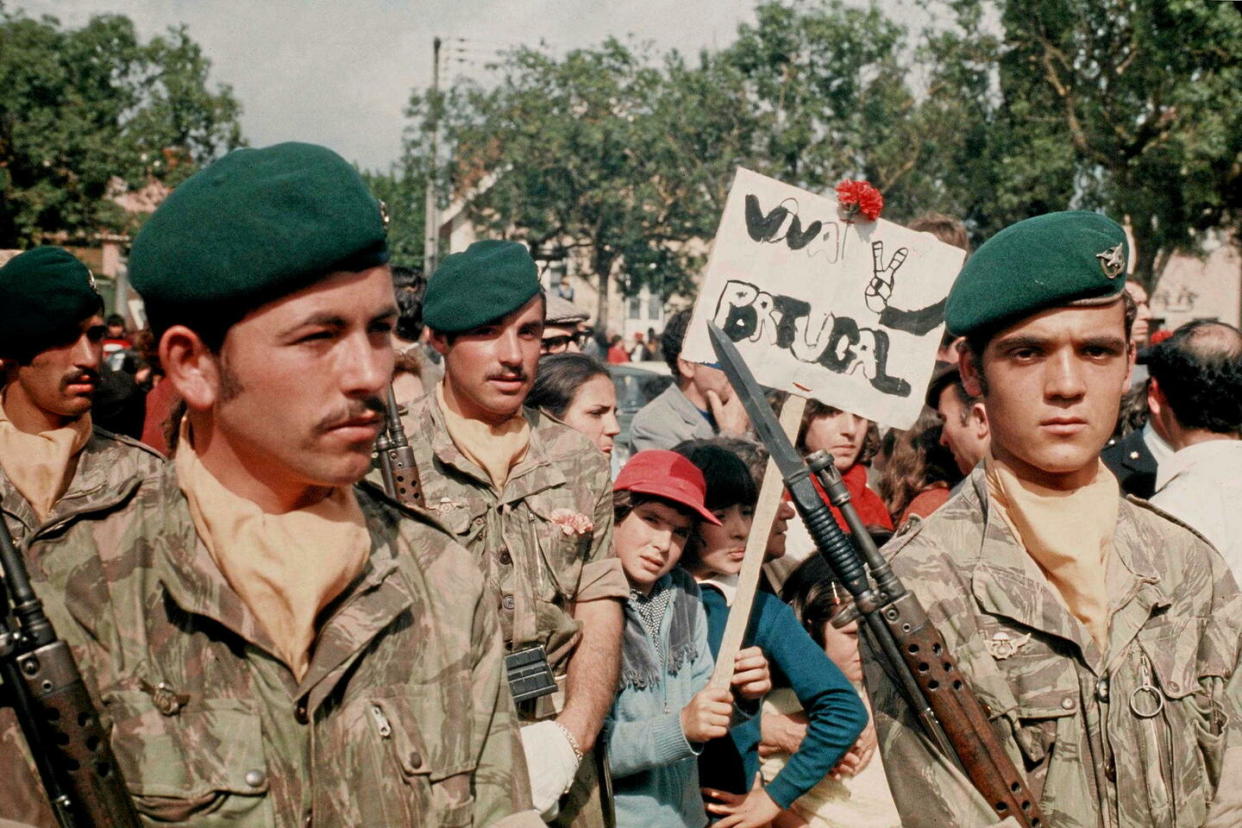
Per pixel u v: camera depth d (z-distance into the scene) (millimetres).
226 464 1496
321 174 1412
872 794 3236
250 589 1477
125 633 1469
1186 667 2066
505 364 2990
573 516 2975
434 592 1615
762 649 3174
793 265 3105
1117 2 23625
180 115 35094
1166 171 22938
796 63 33125
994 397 2082
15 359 3008
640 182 35406
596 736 2822
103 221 33562
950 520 2180
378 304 1466
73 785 1381
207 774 1444
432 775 1522
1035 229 2027
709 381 4957
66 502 2965
